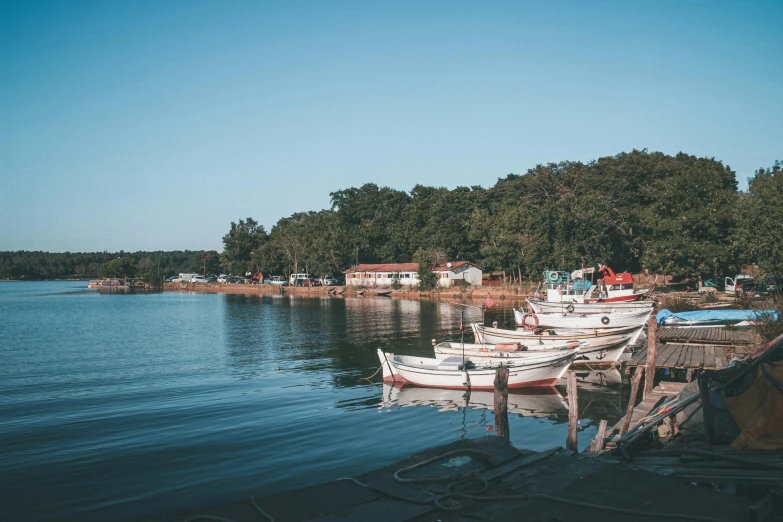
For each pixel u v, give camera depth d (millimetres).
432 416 21422
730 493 9469
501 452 10805
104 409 23016
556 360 24891
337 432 19406
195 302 97188
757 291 45594
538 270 78562
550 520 7883
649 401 17250
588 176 90562
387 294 99625
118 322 62125
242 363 34375
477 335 33969
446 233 100562
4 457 16922
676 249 57062
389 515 8281
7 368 33156
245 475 15359
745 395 10461
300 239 123938
